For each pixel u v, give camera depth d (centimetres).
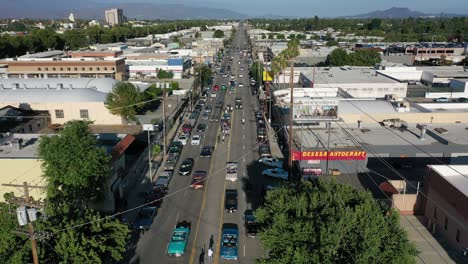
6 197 2428
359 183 4556
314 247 2278
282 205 2645
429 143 4875
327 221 2353
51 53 13312
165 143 5872
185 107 8838
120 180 4209
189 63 13850
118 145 4306
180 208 4069
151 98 8356
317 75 9188
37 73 10944
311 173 4684
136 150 5659
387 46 16875
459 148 4753
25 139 4444
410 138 5078
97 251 2606
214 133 6844
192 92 9512
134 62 12812
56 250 2425
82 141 3356
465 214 3266
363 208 2455
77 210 2809
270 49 14912
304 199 2612
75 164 3244
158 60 13075
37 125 6216
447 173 3750
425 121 5750
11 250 2339
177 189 4531
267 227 2667
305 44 17650
